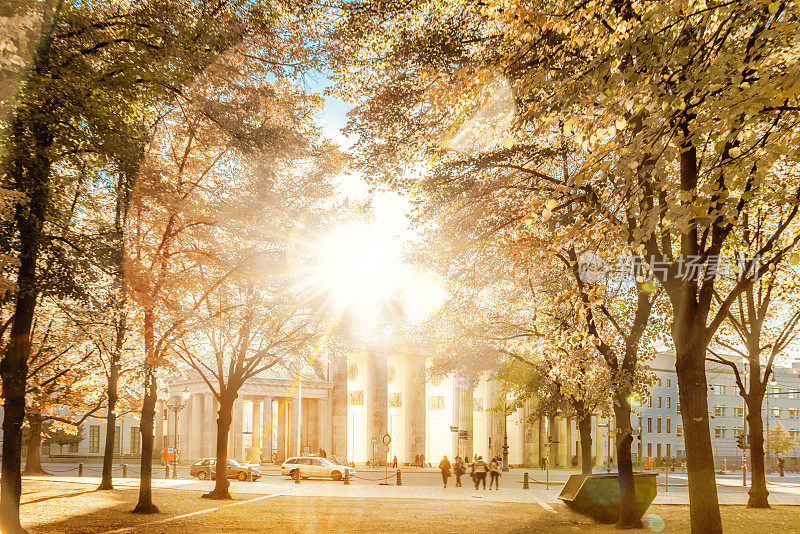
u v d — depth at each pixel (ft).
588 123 35.09
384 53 58.18
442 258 70.33
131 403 134.00
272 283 82.17
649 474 71.05
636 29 32.12
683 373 41.78
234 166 69.21
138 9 49.55
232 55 56.59
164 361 74.38
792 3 29.60
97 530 59.47
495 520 70.79
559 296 50.16
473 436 302.25
